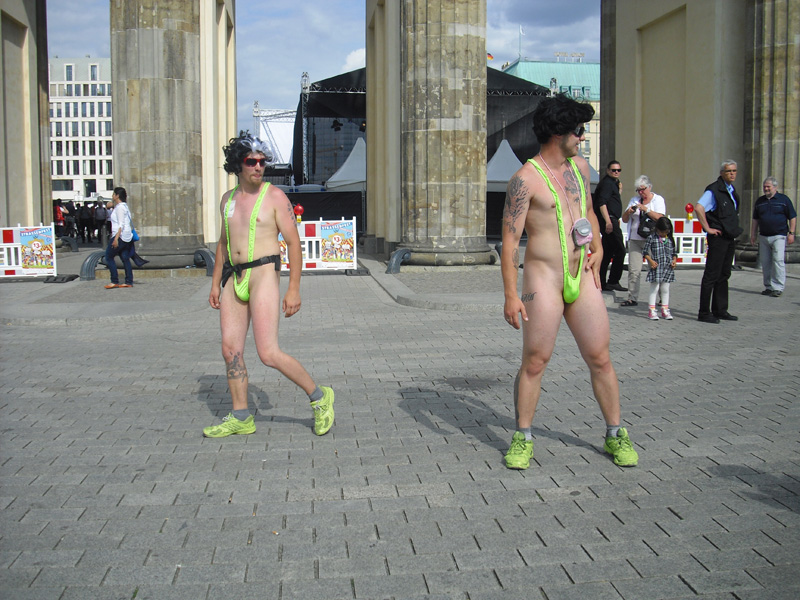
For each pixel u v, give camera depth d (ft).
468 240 54.85
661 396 20.02
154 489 13.67
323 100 128.36
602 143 79.20
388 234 66.44
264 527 12.07
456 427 17.37
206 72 61.62
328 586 10.23
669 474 14.29
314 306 38.32
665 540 11.55
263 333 16.16
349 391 20.84
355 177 102.53
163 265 52.01
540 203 13.94
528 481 13.96
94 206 111.96
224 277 16.49
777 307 36.83
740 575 10.50
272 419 18.15
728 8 56.39
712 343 27.48
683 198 62.34
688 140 61.11
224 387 21.35
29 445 16.17
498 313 35.40
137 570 10.69
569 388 20.92
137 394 20.56
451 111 54.19
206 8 61.57
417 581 10.36
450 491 13.51
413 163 54.70
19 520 12.35
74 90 327.47
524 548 11.31
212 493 13.47
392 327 31.76
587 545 11.39
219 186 66.95
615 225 41.42
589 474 14.29
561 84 249.96
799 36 53.57
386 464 14.92
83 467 14.82
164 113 52.13
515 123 141.08
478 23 54.70
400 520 12.30
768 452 15.49
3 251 51.01
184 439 16.60
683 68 62.59
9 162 67.00
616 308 36.63
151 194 52.11
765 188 40.81
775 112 54.08
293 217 16.47
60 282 48.98
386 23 66.13
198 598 9.93
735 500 13.06
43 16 74.13
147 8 51.88
